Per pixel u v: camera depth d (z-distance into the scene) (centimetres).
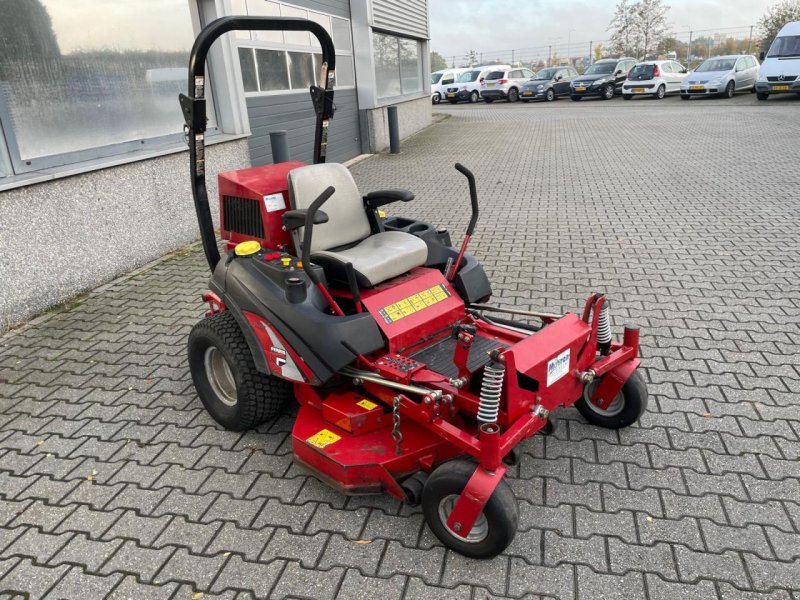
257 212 372
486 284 395
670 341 463
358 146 1391
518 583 265
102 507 321
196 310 559
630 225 758
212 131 809
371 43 1326
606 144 1377
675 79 2481
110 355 482
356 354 315
